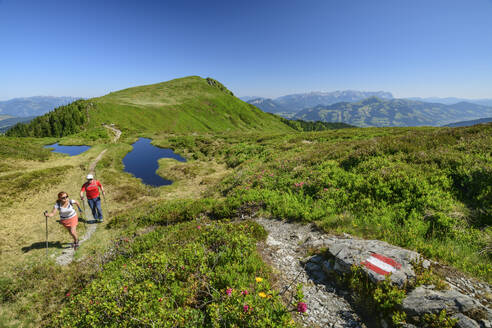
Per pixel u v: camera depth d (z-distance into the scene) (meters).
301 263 5.70
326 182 10.40
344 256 4.90
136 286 4.30
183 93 191.38
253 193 11.77
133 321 3.60
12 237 9.84
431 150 10.69
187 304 4.31
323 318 3.88
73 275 7.41
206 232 7.20
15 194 15.00
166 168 29.08
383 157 11.64
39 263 8.25
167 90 192.12
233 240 5.94
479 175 7.48
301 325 3.73
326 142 24.78
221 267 5.14
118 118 100.69
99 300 4.16
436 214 6.39
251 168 18.55
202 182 20.78
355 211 8.02
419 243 5.41
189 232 8.02
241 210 10.66
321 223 7.63
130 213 12.79
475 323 2.99
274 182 12.88
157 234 9.16
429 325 3.17
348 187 9.61
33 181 17.84
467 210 6.41
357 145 15.41
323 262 5.35
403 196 7.83
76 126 80.94
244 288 4.13
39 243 9.62
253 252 5.91
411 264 4.31
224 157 32.66
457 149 10.27
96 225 11.70
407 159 10.62
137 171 28.62
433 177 8.23
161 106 139.38
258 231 7.60
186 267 5.09
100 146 43.16
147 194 17.84
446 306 3.29
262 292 4.00
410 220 6.58
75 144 53.78
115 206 14.88
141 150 45.19
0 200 13.70
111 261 7.66
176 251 6.25
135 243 8.55
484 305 3.46
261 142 36.50
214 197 14.63
